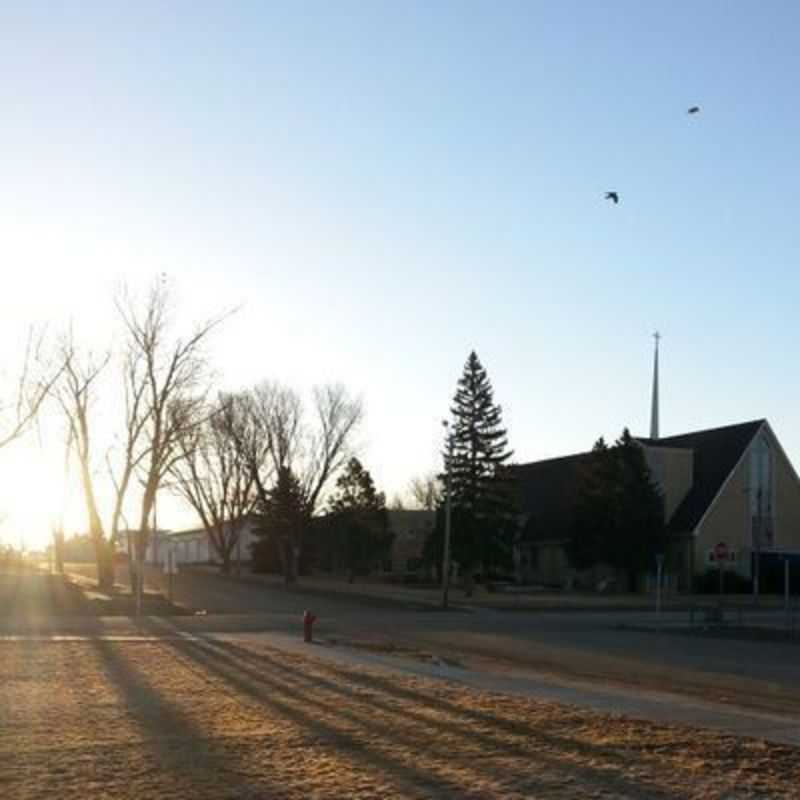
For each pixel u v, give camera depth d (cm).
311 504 8012
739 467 7231
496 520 6925
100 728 1379
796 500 7425
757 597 6544
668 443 7838
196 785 1038
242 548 11931
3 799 976
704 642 3541
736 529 7162
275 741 1279
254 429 8369
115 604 4994
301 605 5678
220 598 6266
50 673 2084
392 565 10000
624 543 6938
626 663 2744
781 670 2591
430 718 1466
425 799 978
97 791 1011
